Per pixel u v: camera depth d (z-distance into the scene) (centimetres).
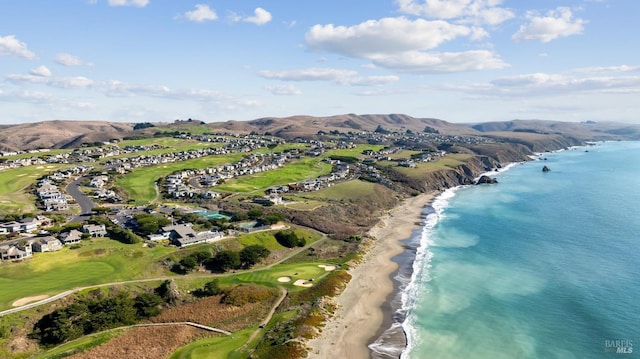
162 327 7531
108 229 11569
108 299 7850
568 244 12162
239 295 8631
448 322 7756
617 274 9769
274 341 6838
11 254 9362
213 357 6438
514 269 10338
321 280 9681
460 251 11962
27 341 6794
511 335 7231
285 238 12294
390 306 8488
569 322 7612
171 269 9731
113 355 6569
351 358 6569
